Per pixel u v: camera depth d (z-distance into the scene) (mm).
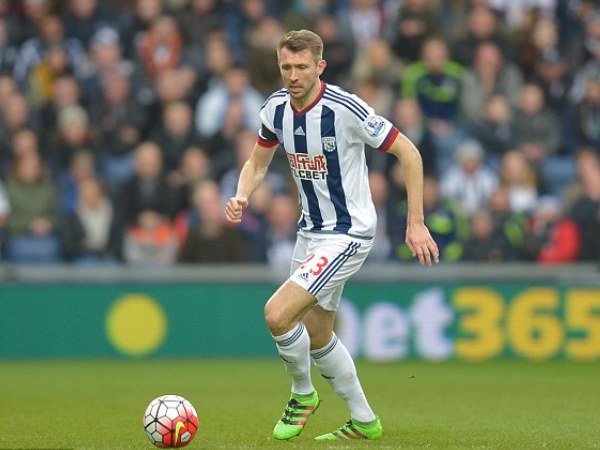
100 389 38062
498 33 59375
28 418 29422
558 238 52469
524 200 53781
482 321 50625
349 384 24078
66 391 37344
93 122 55688
